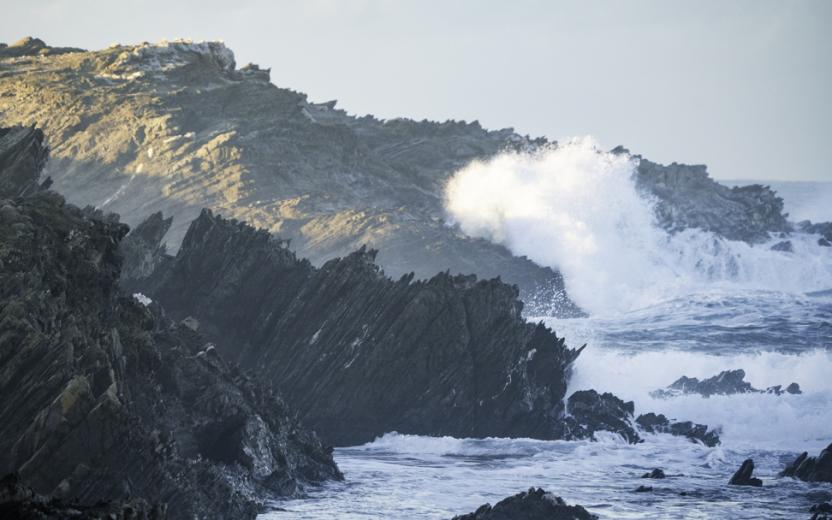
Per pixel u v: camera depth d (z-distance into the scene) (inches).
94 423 3836.1
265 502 5132.9
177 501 4274.1
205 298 7691.9
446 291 7554.1
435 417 7436.0
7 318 4020.7
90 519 2652.6
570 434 7726.4
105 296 5000.0
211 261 7760.8
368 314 7475.4
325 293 7519.7
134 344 5032.0
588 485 5979.3
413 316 7455.7
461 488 5802.2
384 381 7411.4
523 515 4746.6
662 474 6259.8
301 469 5679.1
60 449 3794.3
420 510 5206.7
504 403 7583.7
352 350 7421.3
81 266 4862.2
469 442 7229.3
